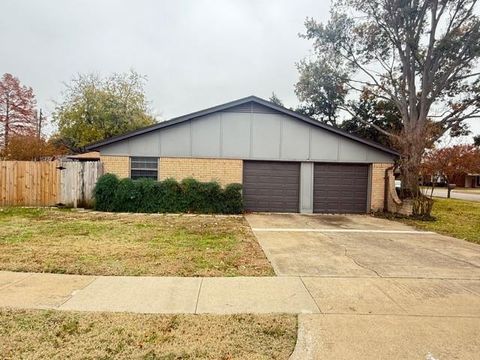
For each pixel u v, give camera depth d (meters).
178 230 8.83
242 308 3.93
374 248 7.40
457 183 51.28
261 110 13.69
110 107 27.05
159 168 13.48
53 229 8.48
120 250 6.48
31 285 4.51
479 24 17.64
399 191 15.24
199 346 3.07
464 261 6.38
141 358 2.85
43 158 25.39
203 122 13.56
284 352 3.00
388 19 20.28
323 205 13.98
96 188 12.41
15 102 31.55
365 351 3.02
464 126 21.81
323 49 23.14
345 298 4.32
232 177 13.66
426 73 19.52
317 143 13.82
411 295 4.48
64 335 3.19
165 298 4.17
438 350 3.06
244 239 7.94
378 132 25.23
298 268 5.63
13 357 2.80
